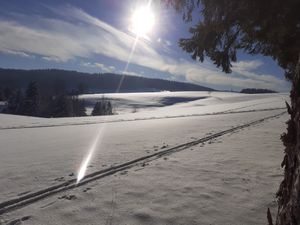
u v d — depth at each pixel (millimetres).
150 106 115875
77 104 83312
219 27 6320
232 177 7422
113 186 7074
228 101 94500
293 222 2404
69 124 29312
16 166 9539
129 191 6688
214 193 6359
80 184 7387
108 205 5957
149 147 12258
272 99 67938
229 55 6953
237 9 5930
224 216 5309
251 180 7102
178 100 126312
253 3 5570
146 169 8562
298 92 2654
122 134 17859
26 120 34156
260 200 5875
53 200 6332
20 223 5316
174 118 31688
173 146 12258
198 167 8547
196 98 127688
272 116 25734
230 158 9531
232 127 18719
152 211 5613
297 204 2354
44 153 11930
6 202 6254
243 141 12859
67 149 12766
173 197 6242
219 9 6227
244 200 5926
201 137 14758
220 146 11875
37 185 7367
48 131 22266
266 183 6828
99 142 14664
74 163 9711
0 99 100188
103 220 5340
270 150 10531
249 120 23016
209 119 26094
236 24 6391
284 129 16234
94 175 8164
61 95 74250
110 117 39219
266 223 4996
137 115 41125
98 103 85375
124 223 5215
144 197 6309
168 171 8227
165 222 5199
